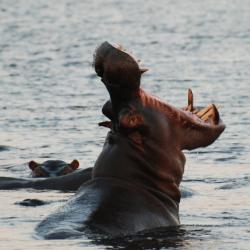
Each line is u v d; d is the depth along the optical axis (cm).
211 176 4562
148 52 12638
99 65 2873
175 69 10406
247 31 15475
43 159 5409
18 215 3338
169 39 14475
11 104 7900
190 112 3033
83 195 2927
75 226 2811
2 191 4078
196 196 3931
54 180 4166
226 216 3412
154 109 2952
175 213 2986
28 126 6706
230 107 7431
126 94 2900
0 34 16138
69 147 5816
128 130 2923
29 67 11062
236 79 9344
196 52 12412
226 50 12556
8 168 5097
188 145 3006
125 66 2845
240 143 5738
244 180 4388
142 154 2939
